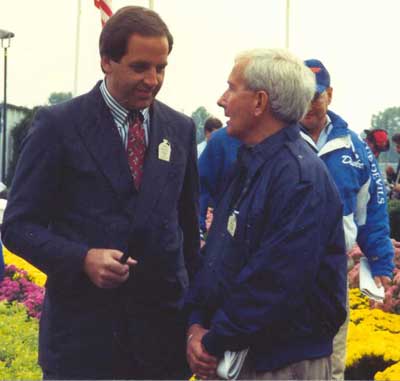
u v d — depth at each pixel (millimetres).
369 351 7988
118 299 4660
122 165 4633
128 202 4637
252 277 4191
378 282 6727
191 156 4887
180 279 4785
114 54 4531
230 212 4410
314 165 4305
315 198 4219
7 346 8156
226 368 4270
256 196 4277
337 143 6461
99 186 4609
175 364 4840
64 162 4609
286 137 4355
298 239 4168
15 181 4621
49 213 4645
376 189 6680
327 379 4406
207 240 4551
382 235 6695
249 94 4375
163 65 4566
